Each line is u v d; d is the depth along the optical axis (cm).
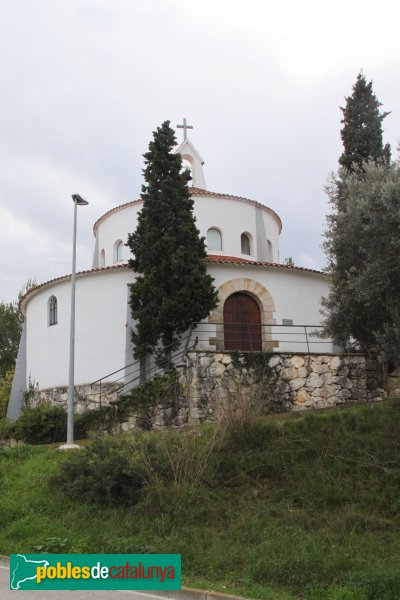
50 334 2642
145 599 812
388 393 1911
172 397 1870
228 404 1475
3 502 1273
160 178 2323
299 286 2472
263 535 1005
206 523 1086
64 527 1125
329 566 845
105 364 2391
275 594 784
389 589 757
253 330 2381
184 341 2194
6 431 2277
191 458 1235
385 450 1276
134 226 2831
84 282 2516
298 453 1309
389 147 2259
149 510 1133
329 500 1130
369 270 1406
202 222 2764
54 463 1521
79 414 2152
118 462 1241
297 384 1880
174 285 2170
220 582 861
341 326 1678
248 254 2861
